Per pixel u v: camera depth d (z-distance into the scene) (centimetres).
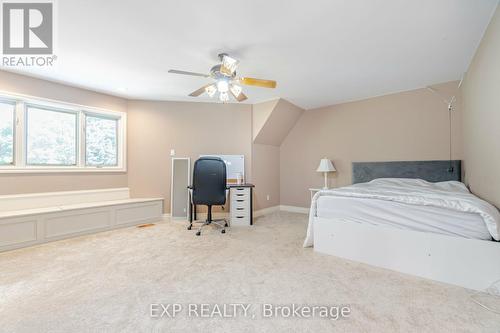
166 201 422
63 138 351
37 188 318
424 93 356
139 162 414
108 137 398
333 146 452
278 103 420
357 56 256
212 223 388
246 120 454
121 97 404
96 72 299
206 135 440
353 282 189
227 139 447
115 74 306
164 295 170
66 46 235
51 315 146
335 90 372
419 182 329
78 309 152
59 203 332
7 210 289
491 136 201
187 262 230
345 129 437
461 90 322
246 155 455
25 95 307
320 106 466
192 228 362
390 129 388
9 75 296
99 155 388
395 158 382
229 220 403
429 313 148
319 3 171
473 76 255
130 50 243
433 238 190
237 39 221
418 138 361
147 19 191
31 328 134
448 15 186
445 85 338
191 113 436
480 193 238
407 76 315
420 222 199
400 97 378
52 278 196
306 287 181
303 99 421
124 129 405
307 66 282
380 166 389
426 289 177
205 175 331
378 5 174
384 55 254
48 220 288
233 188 384
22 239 268
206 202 337
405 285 183
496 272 167
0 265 222
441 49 242
